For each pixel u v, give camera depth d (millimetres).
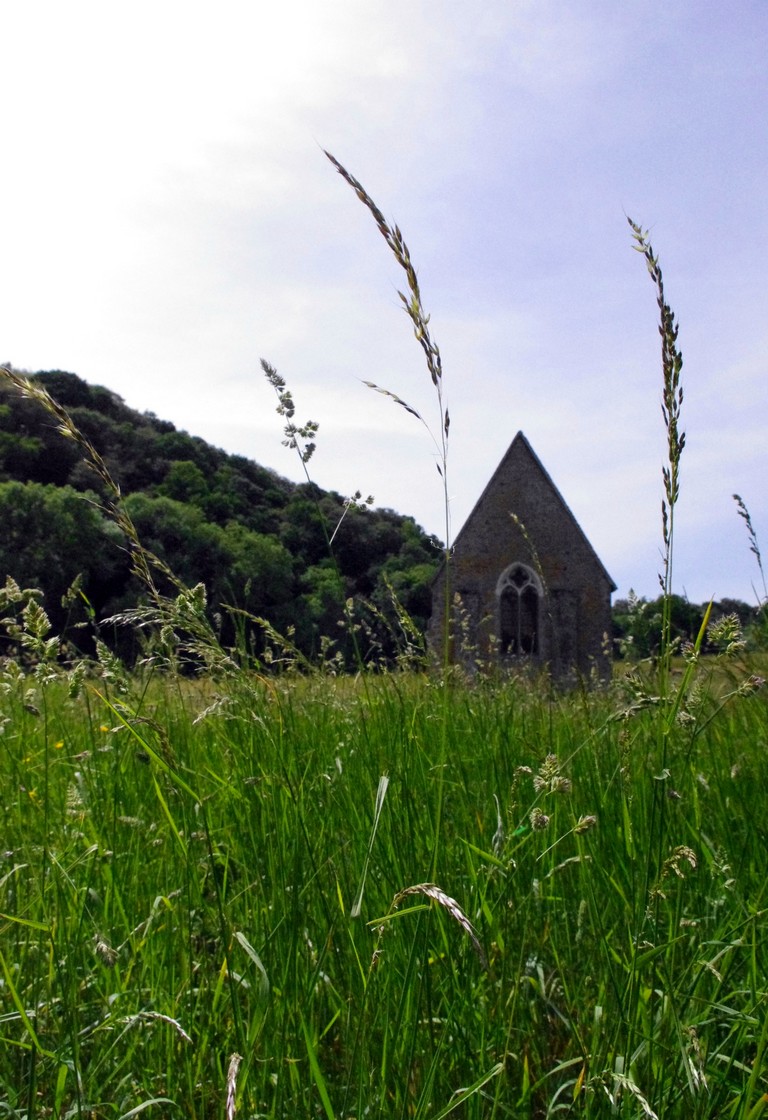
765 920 2352
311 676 4379
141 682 3439
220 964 2264
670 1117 1796
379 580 5520
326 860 2355
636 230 2158
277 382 2871
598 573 40719
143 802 3195
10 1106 1775
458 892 2371
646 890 2049
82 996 2301
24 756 3598
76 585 3172
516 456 41031
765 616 4348
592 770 3170
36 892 2537
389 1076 1860
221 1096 1847
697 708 2453
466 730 3943
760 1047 1735
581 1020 2131
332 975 2189
